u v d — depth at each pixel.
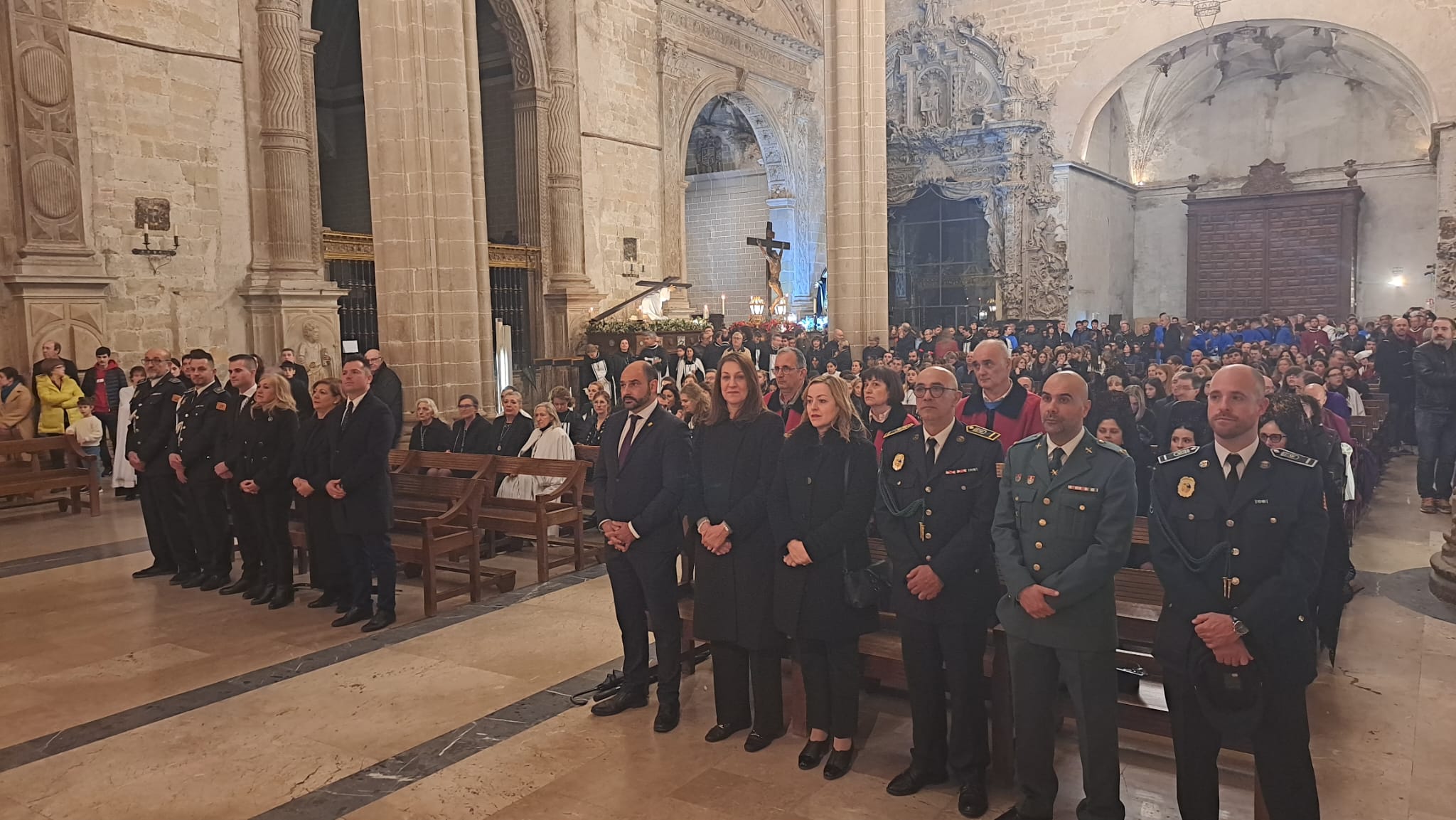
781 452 4.52
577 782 4.42
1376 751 4.60
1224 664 3.34
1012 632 3.81
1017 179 28.78
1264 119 31.30
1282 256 30.41
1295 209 30.14
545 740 4.89
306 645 6.49
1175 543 3.48
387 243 9.88
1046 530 3.73
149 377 8.56
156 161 14.52
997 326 24.03
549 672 5.87
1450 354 10.20
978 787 4.10
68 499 11.85
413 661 6.11
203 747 4.88
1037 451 3.88
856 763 4.58
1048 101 28.61
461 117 10.00
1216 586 3.40
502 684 5.68
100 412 13.11
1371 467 10.50
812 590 4.36
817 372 16.59
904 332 21.75
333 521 7.05
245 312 15.74
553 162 21.30
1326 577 5.44
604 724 5.07
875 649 4.77
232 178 15.53
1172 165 32.97
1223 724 3.34
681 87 24.95
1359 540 9.16
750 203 32.09
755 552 4.62
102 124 13.88
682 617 5.52
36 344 12.91
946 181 30.38
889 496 4.27
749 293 32.25
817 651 4.50
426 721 5.15
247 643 6.55
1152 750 4.73
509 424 9.88
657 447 5.04
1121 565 3.61
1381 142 29.64
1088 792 3.75
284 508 7.44
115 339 14.05
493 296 20.80
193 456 7.83
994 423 5.46
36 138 12.90
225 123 15.42
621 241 23.31
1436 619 6.67
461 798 4.29
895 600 4.21
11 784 4.52
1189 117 32.50
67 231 13.23
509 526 8.09
